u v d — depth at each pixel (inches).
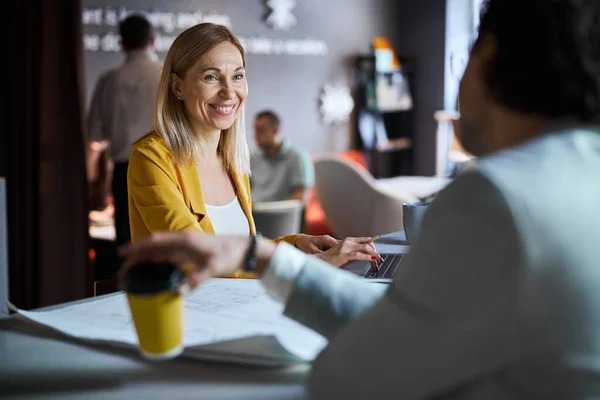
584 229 28.7
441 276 29.3
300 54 303.6
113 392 36.0
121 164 167.2
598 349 28.4
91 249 170.9
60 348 43.0
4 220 129.3
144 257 35.4
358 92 329.4
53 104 157.3
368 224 219.5
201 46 82.9
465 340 28.8
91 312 49.8
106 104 168.6
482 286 28.3
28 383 37.2
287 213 162.7
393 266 69.1
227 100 83.9
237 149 88.7
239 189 89.2
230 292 54.9
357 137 331.9
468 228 28.8
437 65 336.2
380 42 328.5
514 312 28.1
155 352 35.6
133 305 35.2
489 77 32.9
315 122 312.7
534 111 31.8
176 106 84.2
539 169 29.5
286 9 294.8
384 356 30.3
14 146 157.6
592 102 31.2
